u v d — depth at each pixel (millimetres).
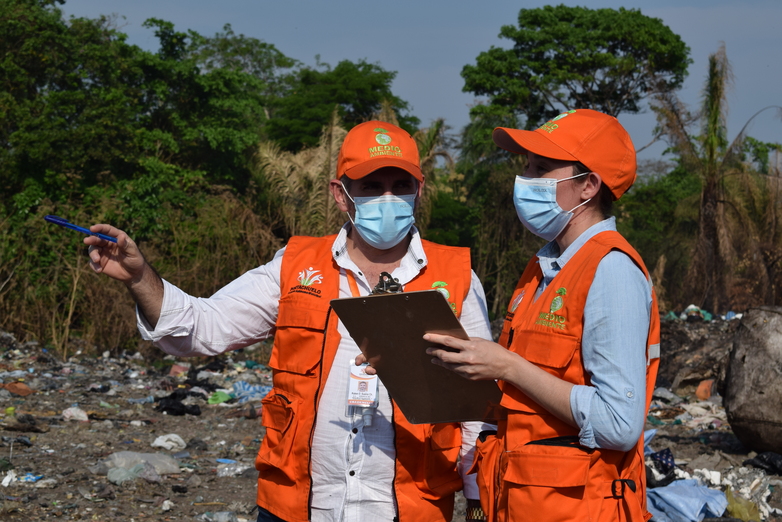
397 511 2396
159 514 5168
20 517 4859
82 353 13789
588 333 2066
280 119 30844
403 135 2686
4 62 21531
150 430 7875
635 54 31688
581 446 2068
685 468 6543
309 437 2420
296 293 2557
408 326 2037
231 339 2617
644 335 2057
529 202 2338
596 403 1999
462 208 30172
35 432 7359
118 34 25922
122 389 10391
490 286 24719
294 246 2705
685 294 21703
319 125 30031
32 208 19734
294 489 2436
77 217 17219
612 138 2309
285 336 2531
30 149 19578
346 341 2508
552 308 2158
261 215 20547
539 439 2121
